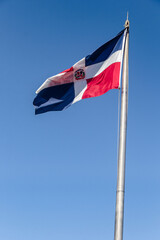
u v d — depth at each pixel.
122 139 11.42
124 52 13.17
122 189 10.62
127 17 13.70
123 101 12.15
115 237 10.02
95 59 14.20
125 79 12.53
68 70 14.48
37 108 15.04
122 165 10.95
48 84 14.80
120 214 10.29
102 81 13.71
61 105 14.70
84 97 13.90
